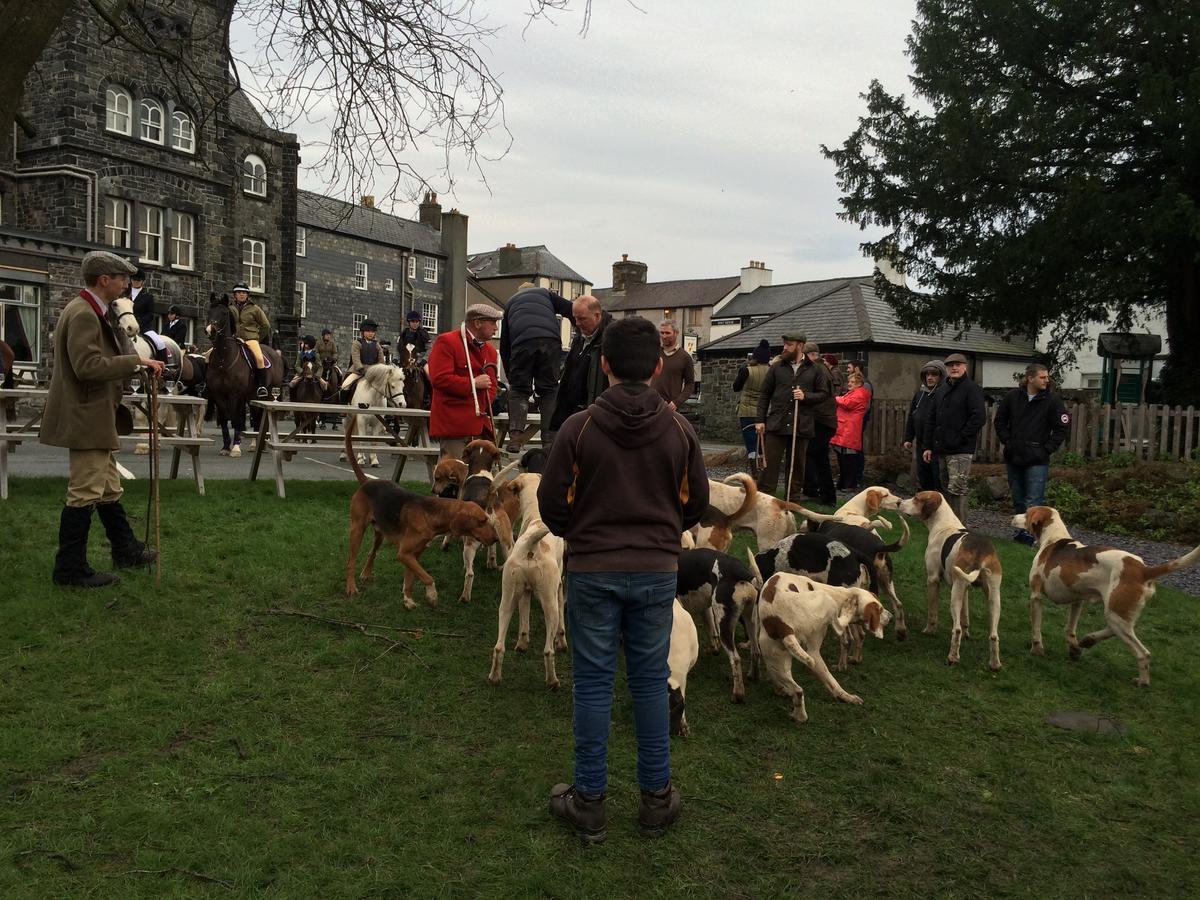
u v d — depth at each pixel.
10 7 6.75
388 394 13.28
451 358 8.46
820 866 3.68
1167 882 3.65
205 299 31.19
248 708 4.71
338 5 9.47
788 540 6.29
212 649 5.39
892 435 18.47
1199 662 6.36
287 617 5.96
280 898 3.23
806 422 11.25
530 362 8.87
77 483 6.00
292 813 3.78
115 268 5.99
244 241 35.41
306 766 4.16
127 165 28.47
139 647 5.29
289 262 36.88
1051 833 3.99
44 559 6.59
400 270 48.47
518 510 7.14
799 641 5.08
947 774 4.50
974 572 6.08
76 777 3.94
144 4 10.65
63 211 25.88
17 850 3.38
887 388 29.09
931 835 3.93
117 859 3.42
